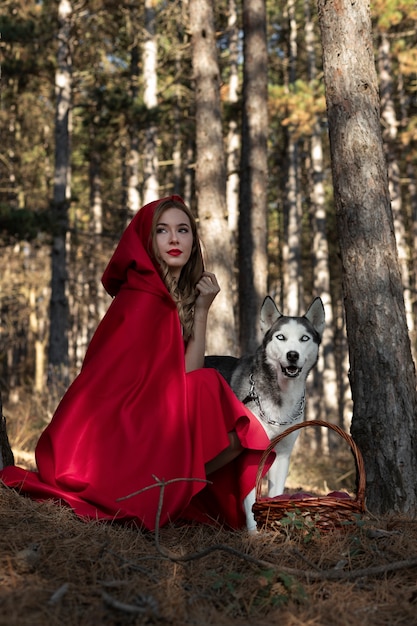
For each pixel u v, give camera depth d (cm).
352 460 1159
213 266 993
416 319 2667
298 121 1938
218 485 371
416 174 2825
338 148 481
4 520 301
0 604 227
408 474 431
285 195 2900
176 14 1917
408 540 322
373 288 457
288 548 308
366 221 465
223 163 1033
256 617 246
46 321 3491
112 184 3425
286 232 2897
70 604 237
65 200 1753
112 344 356
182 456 337
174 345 360
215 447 344
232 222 2098
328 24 491
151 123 1862
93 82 2344
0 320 3123
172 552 301
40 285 2873
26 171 2914
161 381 351
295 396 480
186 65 2311
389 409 440
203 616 240
